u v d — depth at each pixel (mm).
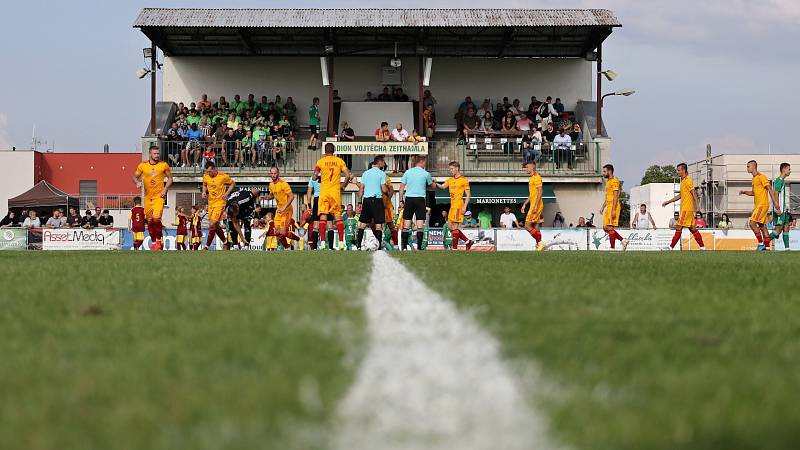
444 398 2801
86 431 2430
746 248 29250
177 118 35812
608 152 34969
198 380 3090
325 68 34219
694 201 22797
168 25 33125
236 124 35438
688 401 2777
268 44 36781
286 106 36688
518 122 35688
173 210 34469
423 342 3939
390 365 3369
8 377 3209
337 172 20547
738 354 3730
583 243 28891
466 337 4086
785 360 3602
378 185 20344
